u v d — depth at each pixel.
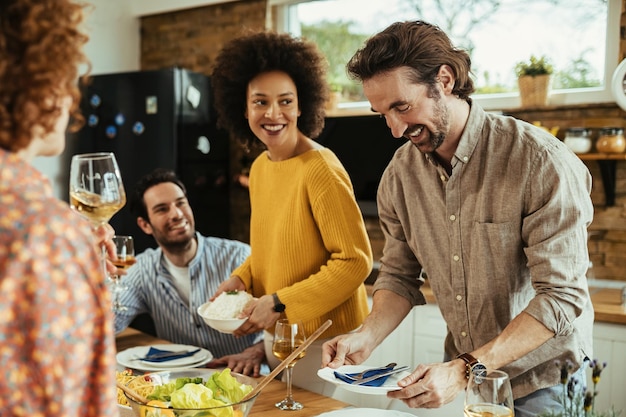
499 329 1.64
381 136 3.58
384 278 1.83
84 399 0.71
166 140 3.97
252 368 1.96
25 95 0.73
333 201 1.85
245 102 2.13
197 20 4.43
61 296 0.67
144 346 2.09
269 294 2.02
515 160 1.53
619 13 3.18
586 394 1.01
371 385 1.39
